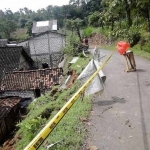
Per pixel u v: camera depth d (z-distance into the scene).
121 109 6.27
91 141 4.67
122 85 8.59
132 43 21.53
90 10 63.31
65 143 4.61
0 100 17.42
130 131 4.97
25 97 19.03
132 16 26.22
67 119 5.81
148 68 11.16
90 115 6.02
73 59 20.69
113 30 31.64
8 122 15.50
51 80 18.80
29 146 1.26
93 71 6.66
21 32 85.50
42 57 31.12
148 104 6.49
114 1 24.62
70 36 26.89
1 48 27.41
